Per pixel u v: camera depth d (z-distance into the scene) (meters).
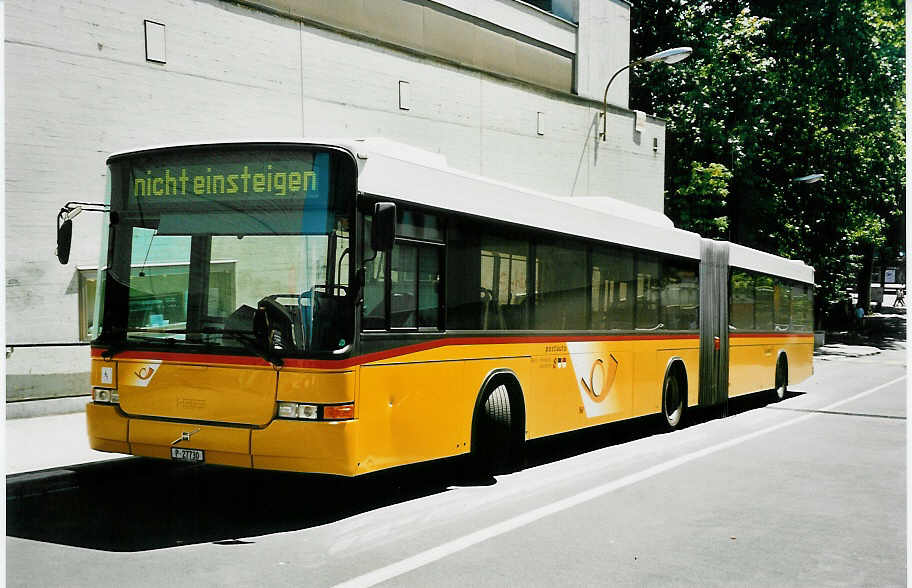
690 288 14.99
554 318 10.70
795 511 8.19
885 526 7.64
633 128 26.98
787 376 20.23
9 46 11.81
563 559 6.36
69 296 12.40
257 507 7.91
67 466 8.69
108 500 8.09
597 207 12.52
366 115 17.56
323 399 7.03
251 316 7.27
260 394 7.14
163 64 13.71
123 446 7.65
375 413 7.50
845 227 39.81
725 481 9.63
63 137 12.41
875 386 24.00
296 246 7.26
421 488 8.99
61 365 12.29
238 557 6.21
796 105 35.56
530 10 23.23
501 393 9.57
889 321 62.19
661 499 8.59
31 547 6.40
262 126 15.37
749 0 35.97
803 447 12.33
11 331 11.80
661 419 13.93
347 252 7.28
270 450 7.04
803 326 21.83
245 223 7.42
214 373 7.30
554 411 10.64
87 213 12.62
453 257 8.77
